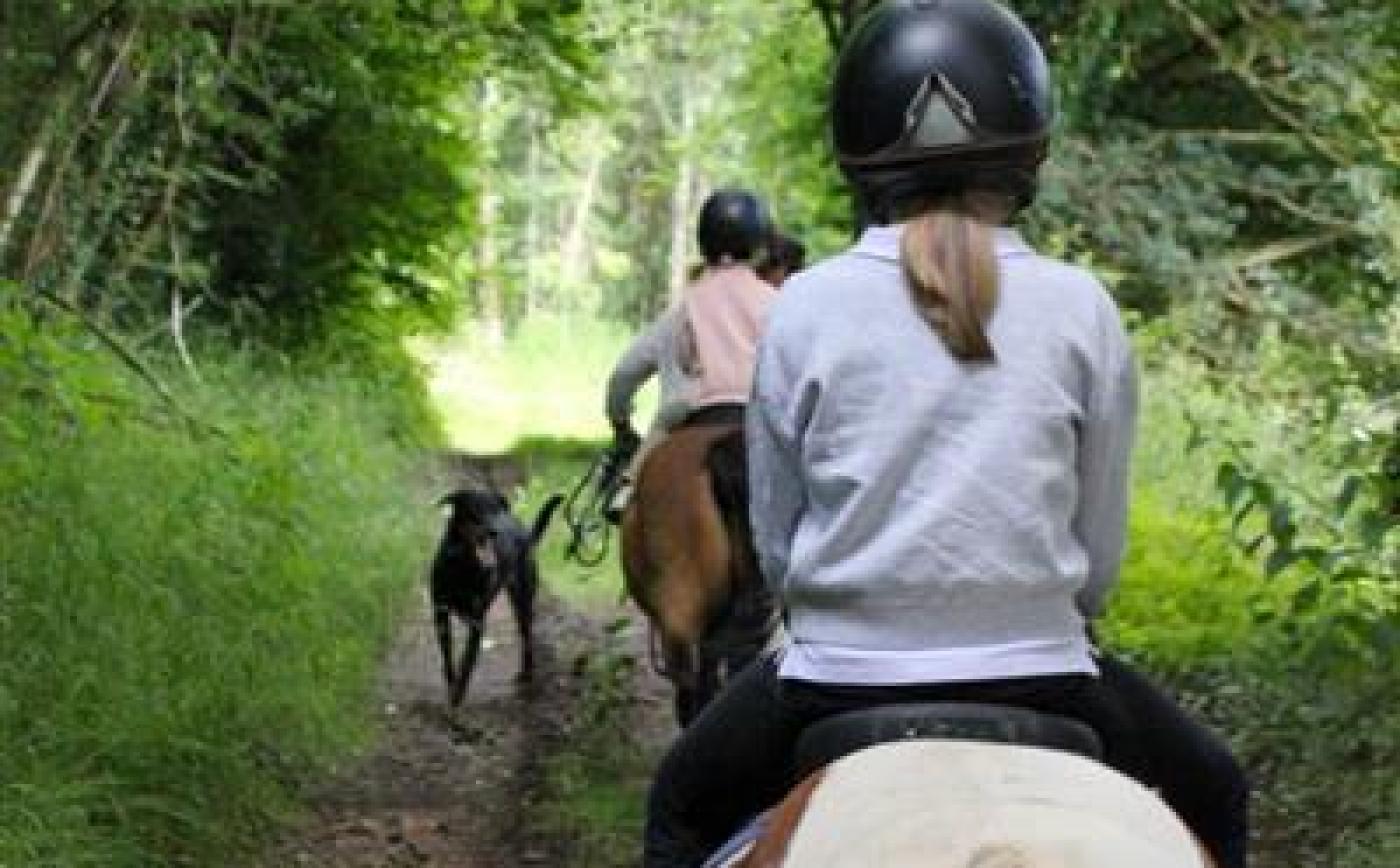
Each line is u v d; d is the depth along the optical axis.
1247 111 17.03
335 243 21.31
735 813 3.77
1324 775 7.80
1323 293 16.61
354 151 20.70
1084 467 3.52
